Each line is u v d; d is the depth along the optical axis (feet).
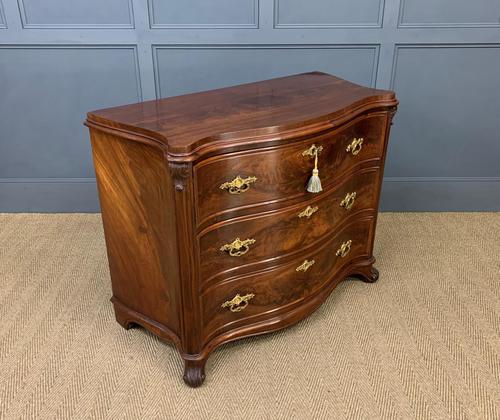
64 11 7.27
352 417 4.70
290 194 4.93
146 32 7.38
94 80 7.77
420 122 8.15
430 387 5.04
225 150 4.32
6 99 7.86
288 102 5.29
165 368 5.29
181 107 5.09
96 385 5.06
